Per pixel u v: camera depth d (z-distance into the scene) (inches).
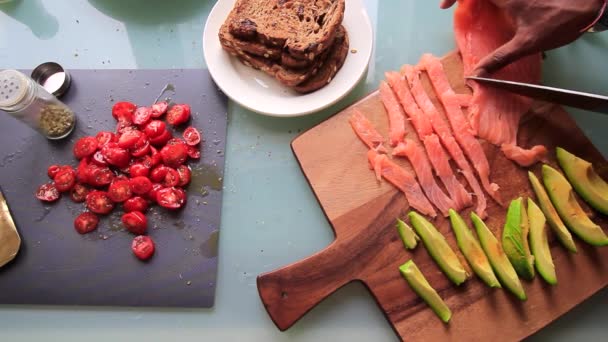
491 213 26.0
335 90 28.0
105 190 28.1
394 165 26.5
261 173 28.4
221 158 28.5
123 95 30.0
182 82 30.1
